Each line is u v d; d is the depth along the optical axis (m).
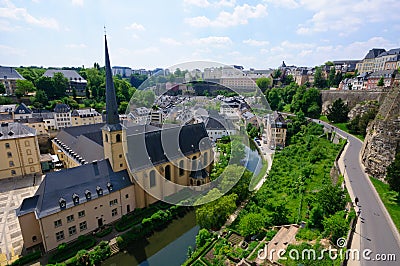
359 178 64.00
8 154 82.69
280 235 47.06
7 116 120.38
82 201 52.84
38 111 139.88
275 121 109.62
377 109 103.25
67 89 188.38
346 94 134.38
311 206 56.91
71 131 99.00
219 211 51.81
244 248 47.72
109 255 50.69
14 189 76.56
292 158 91.31
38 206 48.62
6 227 57.78
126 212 62.06
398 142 62.28
